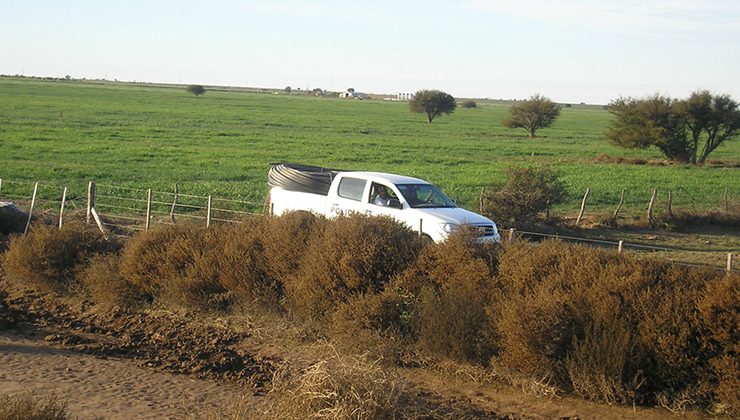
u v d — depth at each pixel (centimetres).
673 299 936
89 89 14875
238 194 2809
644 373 916
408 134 7538
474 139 7181
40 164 3488
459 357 1017
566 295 992
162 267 1349
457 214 1611
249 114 9556
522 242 1268
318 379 712
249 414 735
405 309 1130
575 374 931
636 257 1092
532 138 7812
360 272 1180
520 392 948
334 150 5147
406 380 957
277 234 1300
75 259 1465
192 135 5884
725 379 866
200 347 1129
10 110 7569
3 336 1145
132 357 1076
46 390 876
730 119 5166
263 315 1226
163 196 2597
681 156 5328
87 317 1309
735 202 2981
